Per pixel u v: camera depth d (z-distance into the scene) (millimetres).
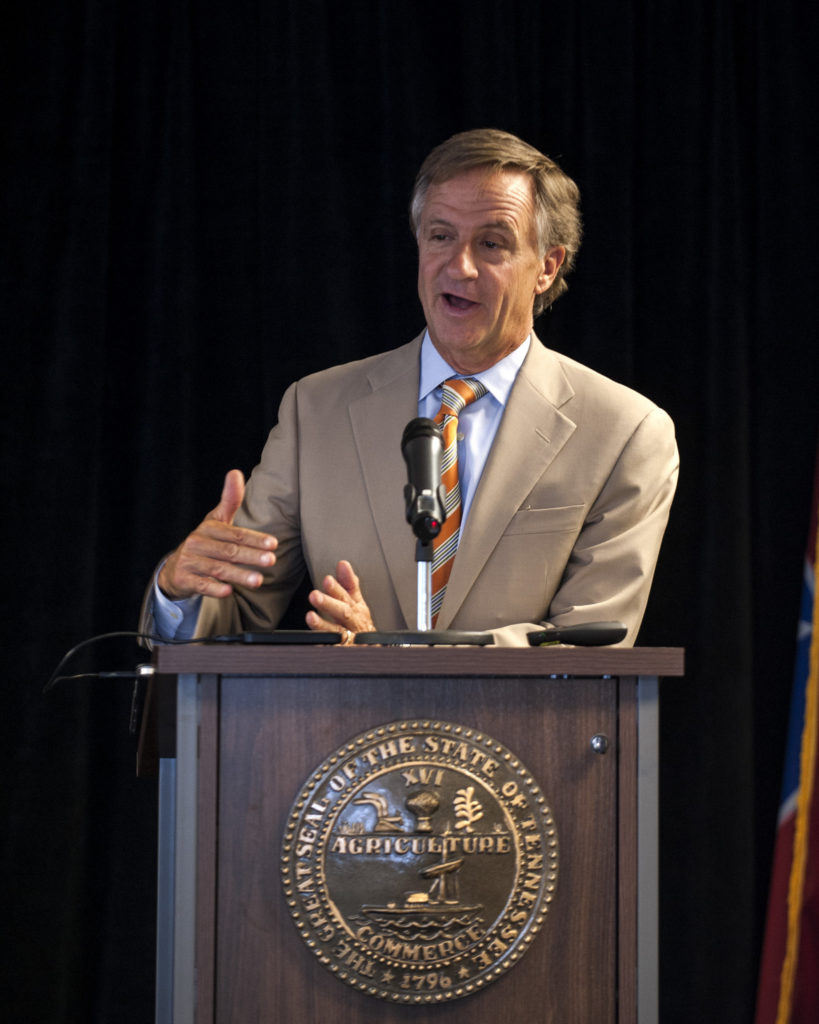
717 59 10258
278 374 9719
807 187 10211
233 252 9898
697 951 9367
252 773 4496
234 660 4445
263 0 9969
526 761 4570
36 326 9469
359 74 10055
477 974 4441
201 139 9953
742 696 9609
